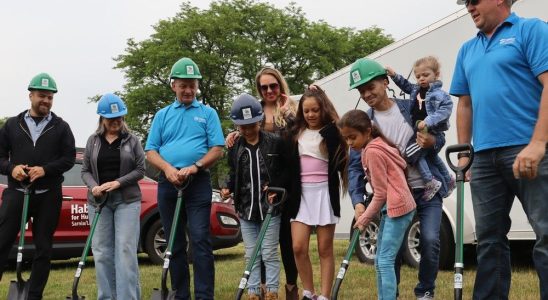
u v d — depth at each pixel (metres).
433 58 4.64
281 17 29.86
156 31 29.91
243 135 4.91
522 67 3.31
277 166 4.75
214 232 8.11
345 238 8.12
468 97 3.70
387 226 4.03
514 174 3.16
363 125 4.05
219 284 6.25
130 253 4.88
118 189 4.93
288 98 5.08
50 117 5.47
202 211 4.83
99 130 5.15
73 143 5.51
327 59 29.94
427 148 4.29
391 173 3.99
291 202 4.61
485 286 3.51
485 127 3.40
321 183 4.57
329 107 4.61
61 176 5.46
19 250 5.26
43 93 5.38
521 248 7.46
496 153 3.38
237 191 4.88
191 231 4.82
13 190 5.37
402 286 5.79
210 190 4.92
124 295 4.82
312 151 4.58
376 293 5.51
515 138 3.31
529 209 3.28
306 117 4.60
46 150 5.36
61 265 8.73
